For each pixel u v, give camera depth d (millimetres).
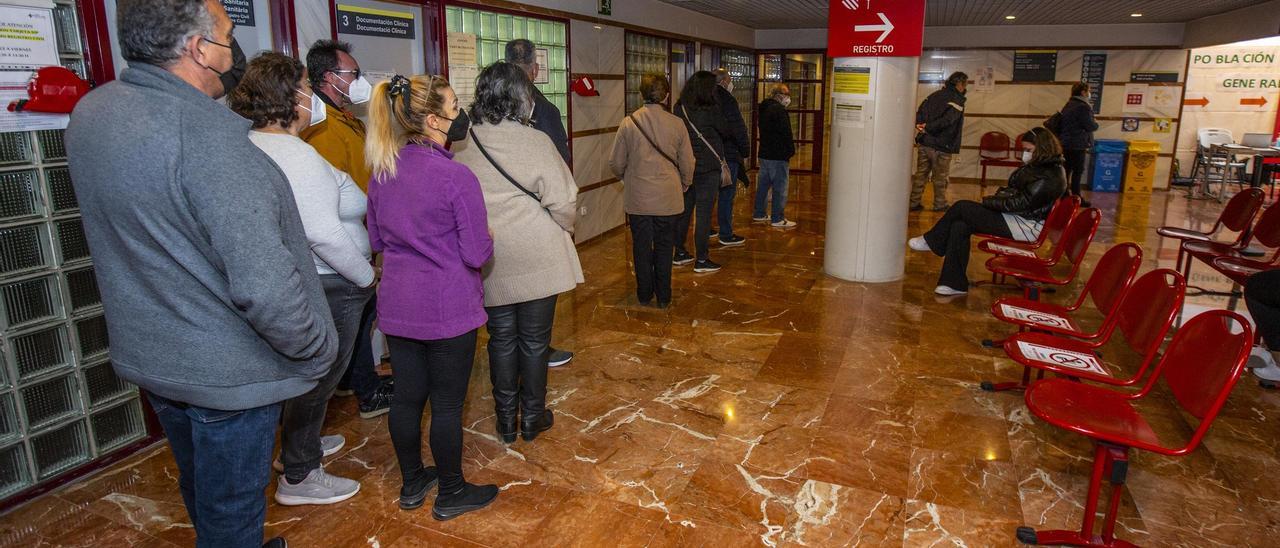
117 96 1389
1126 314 2812
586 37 6328
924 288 5211
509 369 2883
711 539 2371
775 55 11719
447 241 2199
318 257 2293
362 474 2771
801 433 3068
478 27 4988
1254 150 9141
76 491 2645
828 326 4418
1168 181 10367
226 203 1373
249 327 1533
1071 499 2576
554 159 2615
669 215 4590
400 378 2363
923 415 3223
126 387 2855
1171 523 2443
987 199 4855
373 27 4012
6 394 2484
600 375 3691
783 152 7234
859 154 5148
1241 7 8312
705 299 4977
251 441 1611
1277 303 3225
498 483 2697
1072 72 10500
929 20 10016
